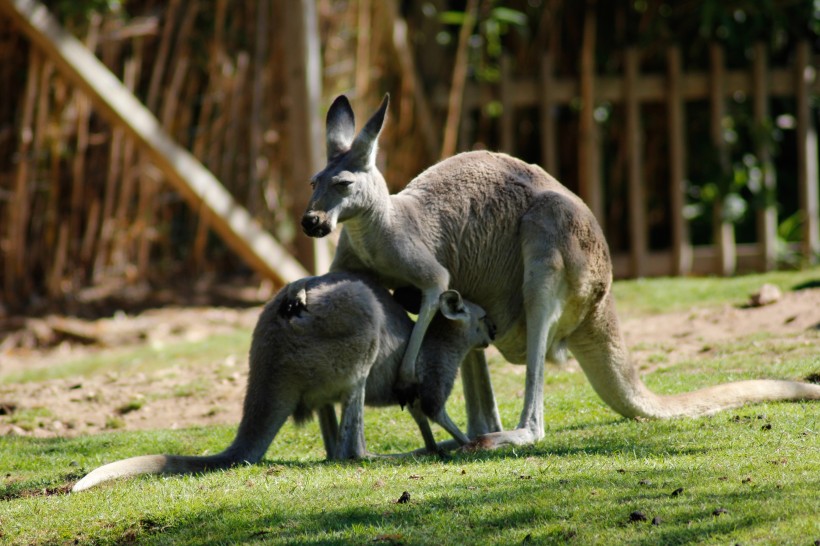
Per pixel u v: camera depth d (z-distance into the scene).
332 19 31.44
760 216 33.00
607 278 15.57
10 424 18.80
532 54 36.12
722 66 33.00
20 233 28.03
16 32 27.45
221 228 28.02
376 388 14.13
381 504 11.27
